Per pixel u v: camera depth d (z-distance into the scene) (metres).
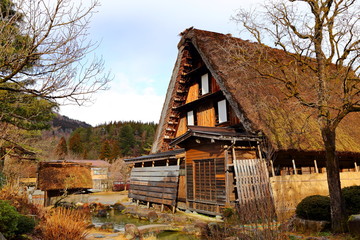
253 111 11.12
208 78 15.78
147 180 16.39
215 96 14.89
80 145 67.94
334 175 7.33
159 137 18.66
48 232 7.00
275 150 9.97
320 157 12.84
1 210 6.02
